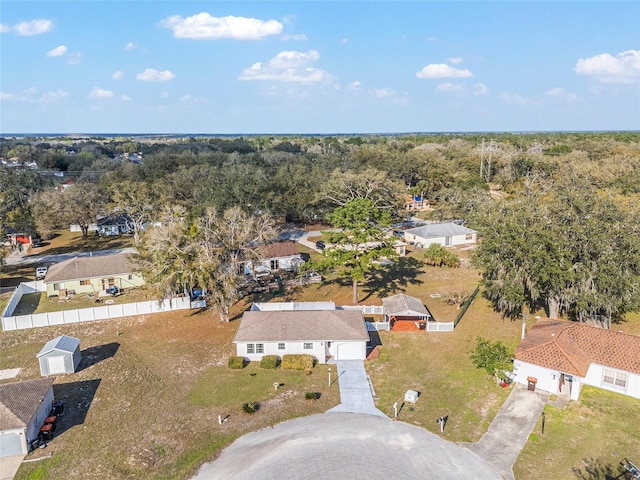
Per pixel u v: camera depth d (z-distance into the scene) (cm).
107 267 5491
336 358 3700
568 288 3869
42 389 2881
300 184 8738
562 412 2958
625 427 2798
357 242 4606
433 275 5856
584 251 3781
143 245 5012
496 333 4141
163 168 10875
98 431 2781
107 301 5062
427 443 2641
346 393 3198
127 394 3206
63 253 7138
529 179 9188
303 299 5031
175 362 3672
